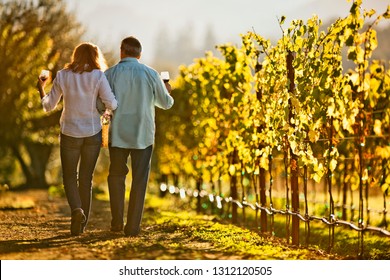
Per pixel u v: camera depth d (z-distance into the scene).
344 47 14.33
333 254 14.30
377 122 13.14
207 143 23.91
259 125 18.02
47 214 22.62
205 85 23.02
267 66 16.61
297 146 15.19
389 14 12.73
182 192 28.27
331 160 14.62
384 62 13.33
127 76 14.84
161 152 37.47
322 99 14.18
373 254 15.09
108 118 14.88
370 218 24.62
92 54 14.62
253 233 16.56
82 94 14.41
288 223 16.39
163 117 36.56
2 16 37.09
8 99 36.06
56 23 42.00
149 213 23.89
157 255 11.58
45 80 14.93
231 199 22.39
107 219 20.64
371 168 14.96
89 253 11.72
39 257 11.30
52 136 57.75
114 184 15.16
